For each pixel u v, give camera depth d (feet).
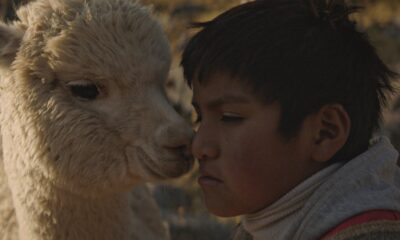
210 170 6.76
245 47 6.47
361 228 5.98
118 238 12.39
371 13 27.78
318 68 6.45
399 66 27.48
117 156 11.30
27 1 14.02
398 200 6.39
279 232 6.66
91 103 11.38
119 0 11.78
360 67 6.71
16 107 11.86
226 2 28.30
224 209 6.79
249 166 6.53
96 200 11.91
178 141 10.64
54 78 11.53
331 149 6.53
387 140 6.98
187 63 7.06
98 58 11.17
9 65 11.91
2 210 13.89
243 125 6.53
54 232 12.06
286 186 6.62
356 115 6.66
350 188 6.37
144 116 11.08
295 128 6.46
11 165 12.29
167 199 25.66
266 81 6.40
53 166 11.60
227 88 6.55
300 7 6.70
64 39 11.33
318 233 6.22
